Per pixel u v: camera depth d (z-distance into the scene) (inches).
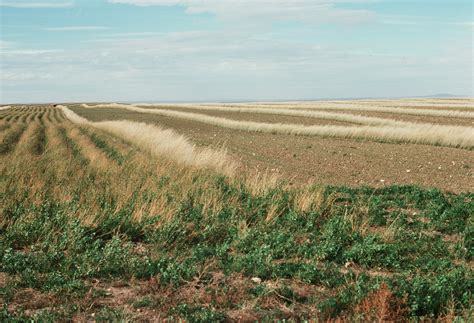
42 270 276.1
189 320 214.4
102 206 401.7
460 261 306.7
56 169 573.3
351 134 1217.4
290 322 214.8
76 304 230.8
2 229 357.4
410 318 220.5
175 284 257.0
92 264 282.5
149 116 2554.1
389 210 433.1
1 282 262.1
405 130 1118.4
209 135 1332.4
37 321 211.9
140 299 237.9
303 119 2009.1
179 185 457.7
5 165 578.9
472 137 991.0
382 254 306.5
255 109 2679.6
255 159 803.4
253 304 232.1
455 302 236.8
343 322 211.6
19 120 2250.2
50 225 346.0
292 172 665.0
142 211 373.4
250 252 308.7
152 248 324.2
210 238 343.6
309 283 264.4
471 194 483.5
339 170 687.1
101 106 4690.0
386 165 736.3
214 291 248.7
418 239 345.4
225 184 484.4
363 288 244.4
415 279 253.3
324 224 372.5
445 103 3344.0
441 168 707.4
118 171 556.7
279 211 410.0
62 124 1814.7
